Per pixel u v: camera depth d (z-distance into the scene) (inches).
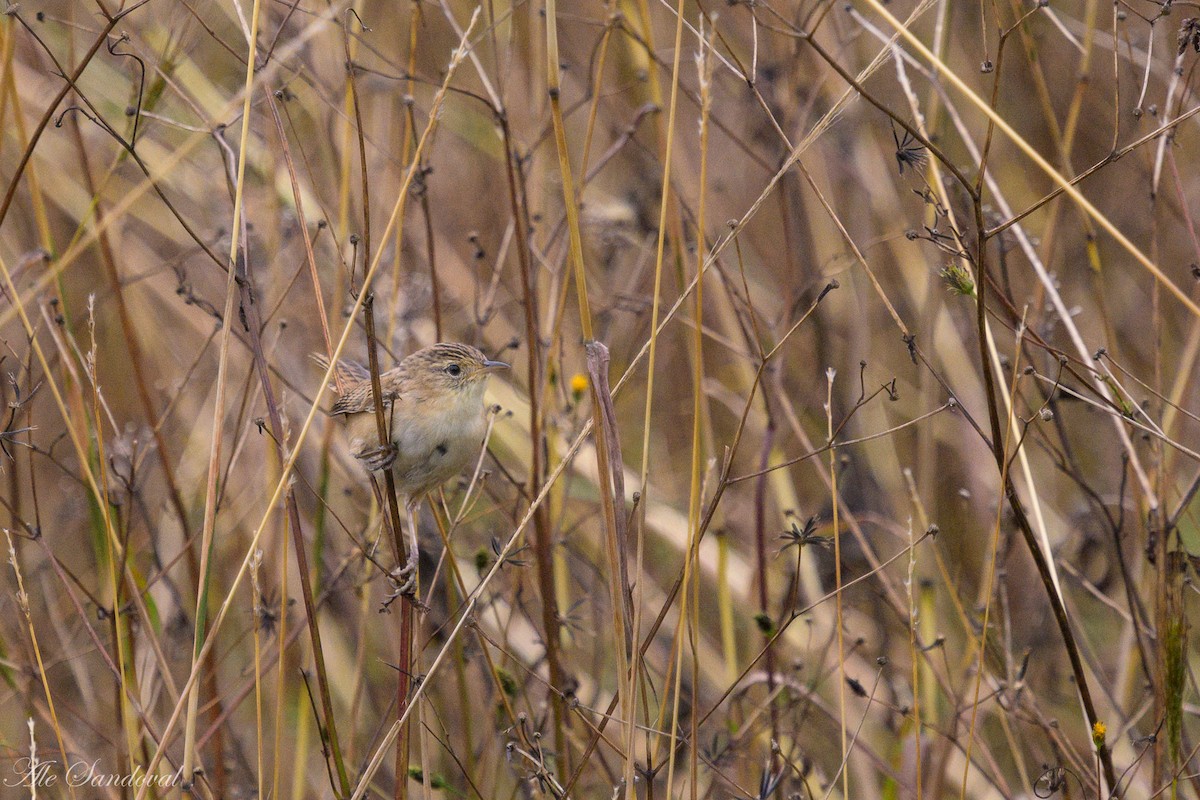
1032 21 418.3
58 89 455.2
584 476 482.0
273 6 418.6
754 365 388.8
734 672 393.1
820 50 240.8
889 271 517.0
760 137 490.9
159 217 490.3
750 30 483.5
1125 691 382.3
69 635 429.7
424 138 263.7
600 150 515.5
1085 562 454.9
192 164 472.4
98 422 303.7
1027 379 425.7
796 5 445.1
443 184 530.6
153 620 369.4
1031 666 427.8
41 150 467.2
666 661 438.6
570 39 539.8
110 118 454.9
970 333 468.8
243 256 290.5
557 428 392.8
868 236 498.3
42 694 404.5
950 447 512.4
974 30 512.1
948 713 435.8
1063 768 312.2
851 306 497.4
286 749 424.2
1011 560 463.8
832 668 357.4
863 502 484.4
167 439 459.8
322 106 432.8
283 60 308.3
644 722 284.0
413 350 449.1
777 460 453.4
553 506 394.3
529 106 457.4
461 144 536.4
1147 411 351.9
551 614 338.3
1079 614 451.2
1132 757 389.4
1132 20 451.5
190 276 486.0
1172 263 498.3
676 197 383.2
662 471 525.7
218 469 272.4
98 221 394.6
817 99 478.3
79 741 417.1
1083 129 506.9
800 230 479.5
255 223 465.4
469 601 307.0
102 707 434.0
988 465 472.1
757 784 367.6
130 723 324.5
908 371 514.6
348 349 438.6
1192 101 401.7
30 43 456.4
